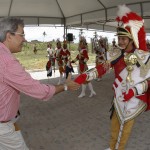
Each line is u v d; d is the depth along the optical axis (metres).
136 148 4.20
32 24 12.66
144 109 3.38
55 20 13.05
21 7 11.66
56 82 11.74
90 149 4.20
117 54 3.34
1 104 2.27
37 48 30.12
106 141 4.52
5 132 2.34
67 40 13.30
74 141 4.56
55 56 11.80
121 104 3.34
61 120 5.88
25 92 2.27
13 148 2.45
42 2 11.30
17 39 2.33
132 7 9.68
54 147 4.32
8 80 2.22
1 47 2.26
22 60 23.33
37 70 17.41
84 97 8.35
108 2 10.24
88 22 12.23
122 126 3.34
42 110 6.84
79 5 11.28
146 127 5.20
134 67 3.23
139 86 3.18
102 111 6.57
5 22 2.29
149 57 3.24
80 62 9.04
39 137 4.80
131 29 3.15
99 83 11.16
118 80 3.35
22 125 5.54
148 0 9.15
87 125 5.45
